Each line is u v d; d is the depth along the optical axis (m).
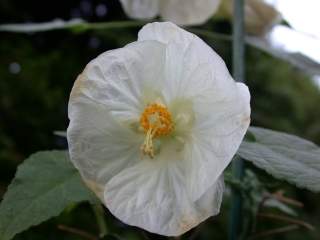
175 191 0.13
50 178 0.15
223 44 0.51
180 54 0.13
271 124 0.60
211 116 0.13
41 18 0.60
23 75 0.54
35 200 0.14
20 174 0.15
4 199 0.14
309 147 0.14
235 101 0.12
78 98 0.13
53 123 0.53
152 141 0.14
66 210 0.19
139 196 0.13
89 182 0.13
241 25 0.21
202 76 0.13
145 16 0.25
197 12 0.24
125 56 0.13
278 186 0.19
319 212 0.61
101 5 0.60
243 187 0.18
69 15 0.60
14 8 0.58
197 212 0.13
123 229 0.41
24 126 0.52
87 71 0.13
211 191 0.13
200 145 0.13
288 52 0.25
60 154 0.16
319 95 0.71
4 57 0.55
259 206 0.19
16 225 0.14
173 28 0.13
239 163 0.17
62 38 0.56
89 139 0.14
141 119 0.14
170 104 0.14
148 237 0.15
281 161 0.13
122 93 0.14
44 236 0.35
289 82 0.65
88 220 0.39
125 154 0.14
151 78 0.14
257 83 0.60
